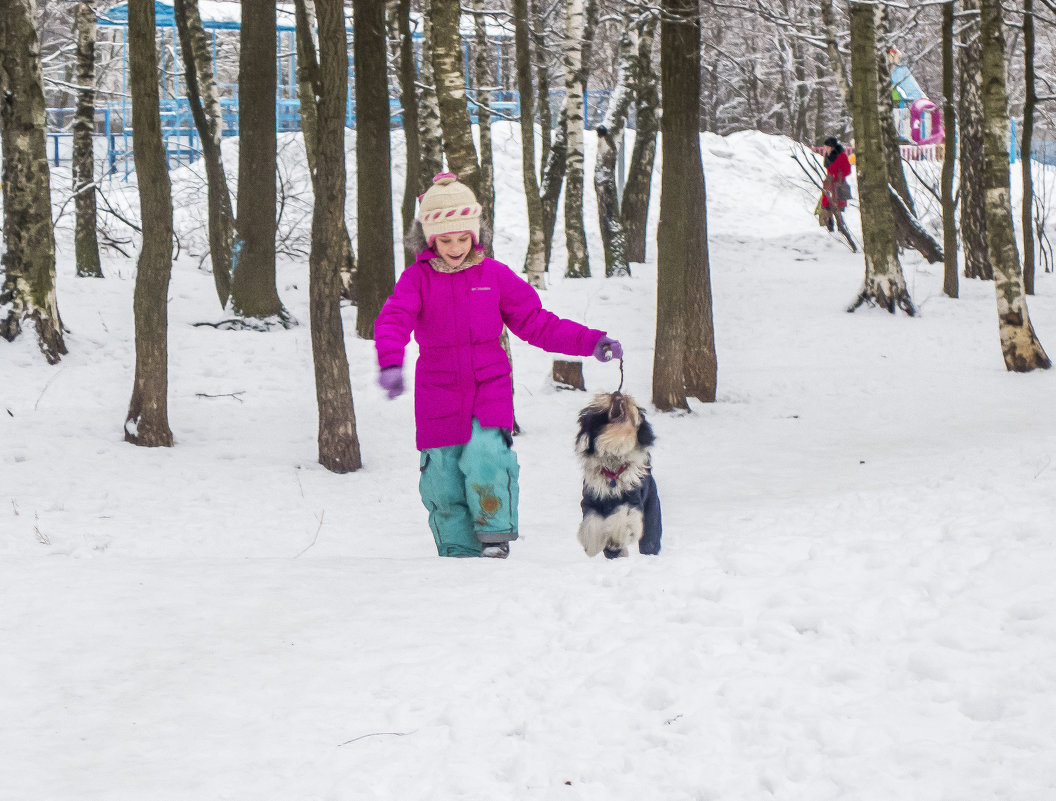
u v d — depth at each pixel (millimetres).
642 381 16609
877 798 2758
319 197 11312
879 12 27672
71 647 4273
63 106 45781
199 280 20781
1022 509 5508
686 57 14195
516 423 13562
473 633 4301
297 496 10352
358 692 3768
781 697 3395
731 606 4277
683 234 14352
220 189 19219
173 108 38500
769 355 18984
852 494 7730
